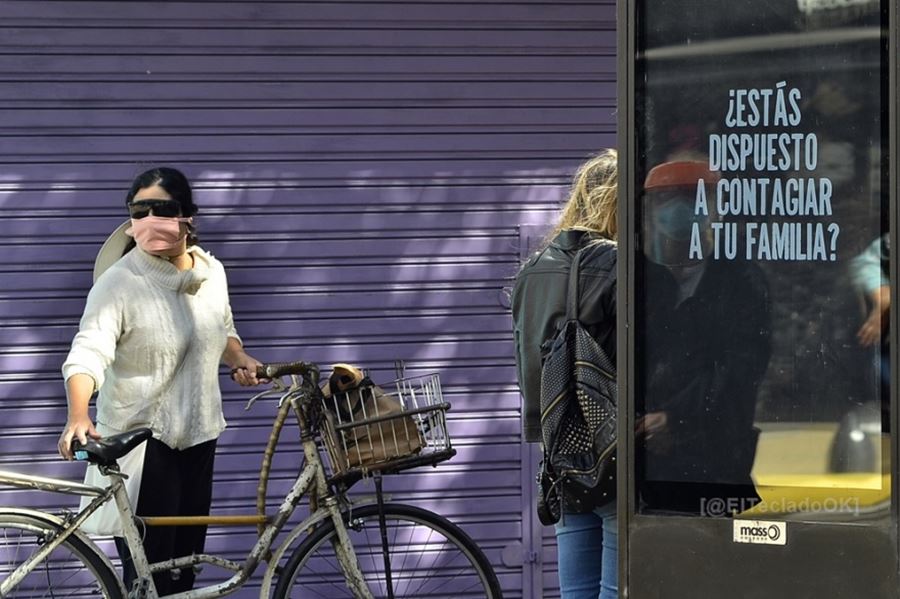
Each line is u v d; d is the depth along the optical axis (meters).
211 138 15.83
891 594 8.91
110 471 12.79
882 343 8.91
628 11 9.18
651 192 9.23
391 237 16.06
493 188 16.17
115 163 15.73
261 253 15.91
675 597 9.29
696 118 9.13
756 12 9.02
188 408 13.48
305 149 15.92
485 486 16.20
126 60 15.68
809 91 8.95
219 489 15.94
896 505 8.87
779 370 9.09
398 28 15.98
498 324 16.19
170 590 13.53
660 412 9.27
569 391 10.59
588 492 10.55
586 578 11.27
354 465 13.45
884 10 8.80
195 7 15.73
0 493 15.56
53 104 15.62
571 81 16.22
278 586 13.66
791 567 9.09
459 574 16.03
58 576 14.78
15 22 15.53
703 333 9.20
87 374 12.73
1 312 15.59
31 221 15.62
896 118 8.74
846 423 8.99
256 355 15.92
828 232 8.97
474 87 16.11
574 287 10.80
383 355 16.08
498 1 16.08
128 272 13.27
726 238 9.14
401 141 16.05
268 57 15.85
